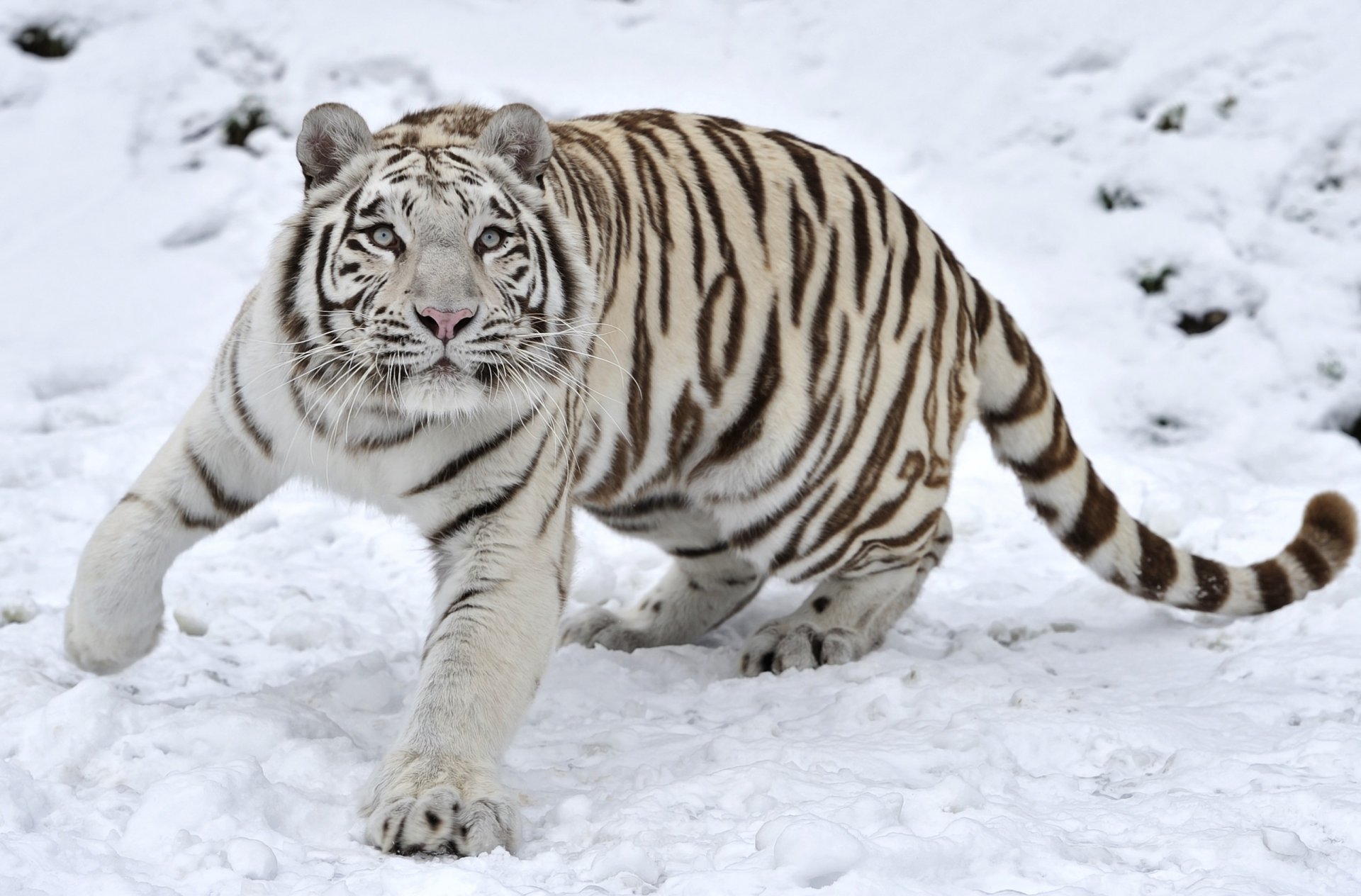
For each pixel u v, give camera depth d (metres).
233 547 14.24
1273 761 8.45
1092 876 6.84
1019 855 7.03
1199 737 8.94
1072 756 8.78
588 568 13.60
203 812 7.24
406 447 8.62
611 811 7.93
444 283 7.98
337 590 12.88
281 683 10.44
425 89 24.39
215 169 23.78
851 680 10.53
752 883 6.60
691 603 12.41
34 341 20.28
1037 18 24.80
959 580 14.14
